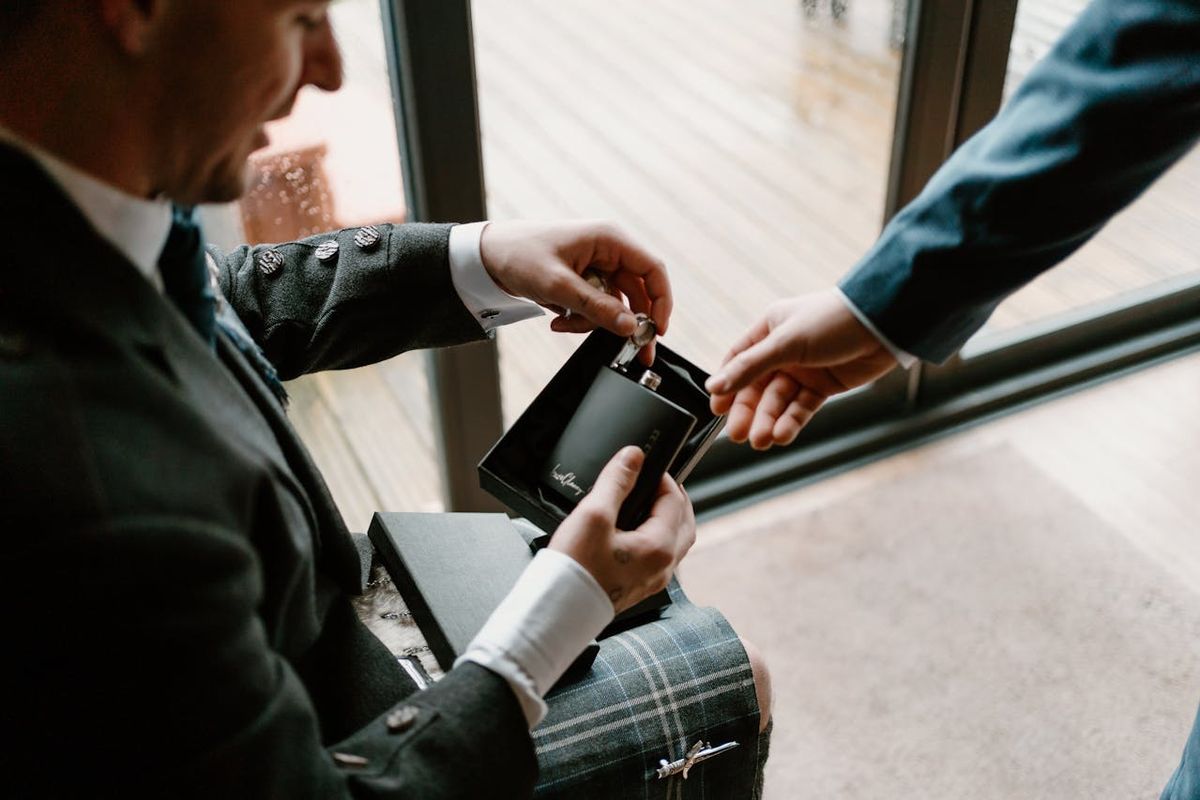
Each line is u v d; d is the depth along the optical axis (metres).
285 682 0.69
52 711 0.62
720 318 2.31
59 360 0.60
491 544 1.02
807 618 1.77
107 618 0.59
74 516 0.58
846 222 2.58
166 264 0.72
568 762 0.90
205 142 0.65
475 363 1.68
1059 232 0.96
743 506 1.98
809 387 1.08
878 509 1.96
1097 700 1.64
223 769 0.63
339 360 1.08
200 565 0.61
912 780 1.54
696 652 0.97
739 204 2.63
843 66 2.80
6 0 0.58
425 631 0.95
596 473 0.90
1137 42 0.89
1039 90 0.96
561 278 1.00
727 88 3.05
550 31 3.31
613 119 2.94
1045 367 2.22
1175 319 2.32
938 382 2.13
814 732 1.60
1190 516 1.94
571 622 0.78
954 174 0.98
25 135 0.62
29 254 0.60
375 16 1.50
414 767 0.73
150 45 0.60
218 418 0.70
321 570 0.90
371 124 1.57
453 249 1.05
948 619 1.76
